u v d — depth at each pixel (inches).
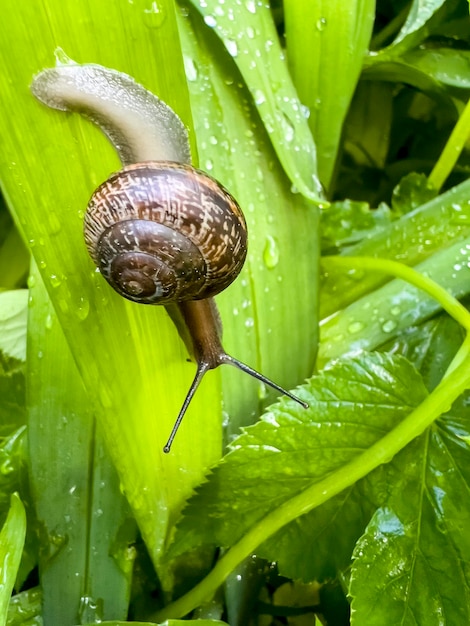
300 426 4.2
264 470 4.2
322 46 4.7
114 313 3.9
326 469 4.3
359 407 4.3
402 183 5.5
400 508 4.1
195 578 4.8
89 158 3.7
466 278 5.1
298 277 4.7
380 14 6.3
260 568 4.8
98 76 3.5
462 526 4.0
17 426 5.0
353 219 5.5
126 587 4.5
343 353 5.1
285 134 4.5
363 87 6.1
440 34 5.7
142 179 3.7
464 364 4.1
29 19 3.3
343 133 6.0
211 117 4.4
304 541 4.4
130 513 4.5
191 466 4.4
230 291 4.4
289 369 4.8
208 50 4.4
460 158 6.1
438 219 5.3
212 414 4.3
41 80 3.4
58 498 4.5
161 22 3.6
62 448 4.4
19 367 5.0
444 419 4.4
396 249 5.3
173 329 4.1
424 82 5.6
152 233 3.7
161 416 4.2
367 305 5.2
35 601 4.5
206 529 4.4
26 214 3.5
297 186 4.3
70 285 3.7
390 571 3.9
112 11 3.5
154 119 3.7
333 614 4.9
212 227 3.8
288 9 4.6
